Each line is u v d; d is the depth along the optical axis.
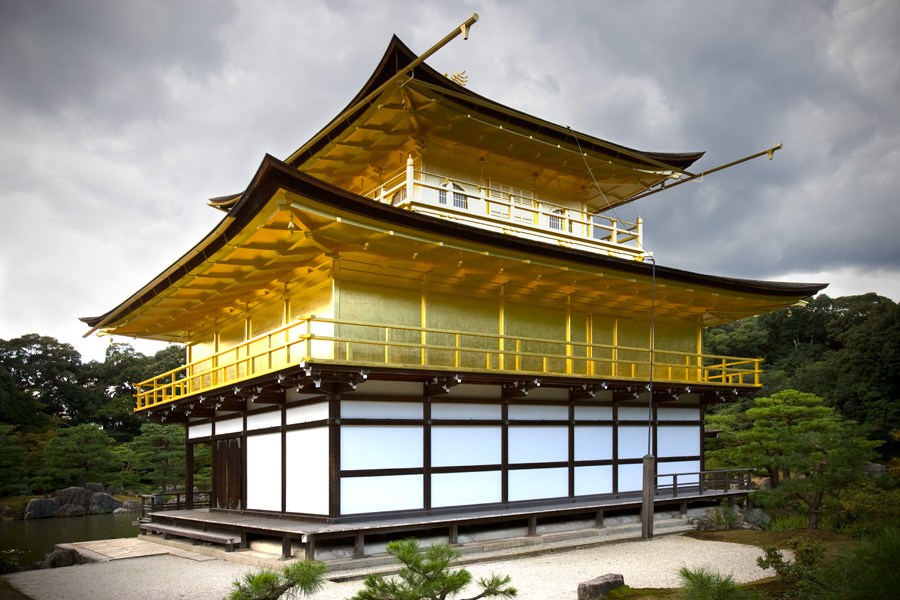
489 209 23.16
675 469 25.20
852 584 9.20
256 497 20.95
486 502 19.48
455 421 19.20
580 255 19.77
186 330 28.48
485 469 19.62
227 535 19.05
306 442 18.25
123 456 53.34
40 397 75.62
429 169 22.22
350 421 17.22
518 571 15.24
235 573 15.47
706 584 10.02
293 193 14.01
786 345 79.88
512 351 19.84
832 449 20.39
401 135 21.70
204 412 24.98
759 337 77.81
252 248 16.88
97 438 52.72
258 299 22.64
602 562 16.39
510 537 18.84
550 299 22.91
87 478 52.12
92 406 76.56
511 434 20.48
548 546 18.05
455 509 18.73
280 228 15.68
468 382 19.16
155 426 54.56
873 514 18.11
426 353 19.38
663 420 25.16
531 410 21.22
